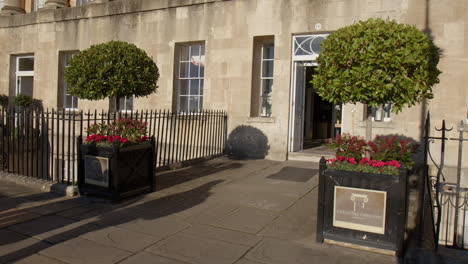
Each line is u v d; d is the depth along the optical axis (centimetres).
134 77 652
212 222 493
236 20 1002
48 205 555
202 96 1098
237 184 693
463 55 766
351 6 866
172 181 712
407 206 415
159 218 507
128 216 513
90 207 550
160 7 1119
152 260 381
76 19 1298
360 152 437
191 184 692
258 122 973
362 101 449
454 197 731
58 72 1355
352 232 413
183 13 1087
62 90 1372
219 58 1028
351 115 862
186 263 376
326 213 426
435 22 787
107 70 628
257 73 1013
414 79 423
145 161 623
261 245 422
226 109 1019
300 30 922
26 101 1375
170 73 1116
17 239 428
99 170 584
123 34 1202
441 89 781
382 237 399
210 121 997
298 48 945
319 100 1338
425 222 673
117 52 645
